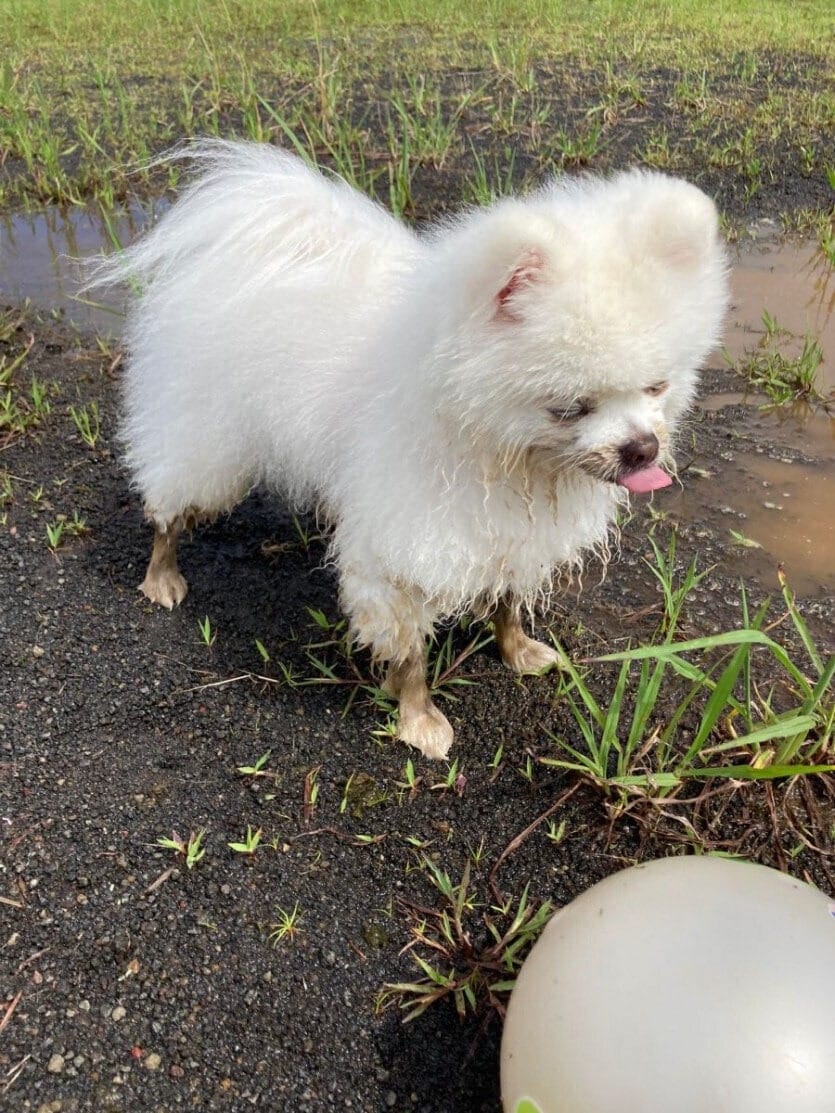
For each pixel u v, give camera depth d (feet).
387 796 1.97
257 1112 1.52
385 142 5.03
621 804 1.90
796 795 1.96
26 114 5.40
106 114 5.25
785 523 2.68
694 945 1.24
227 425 2.04
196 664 2.26
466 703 2.18
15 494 2.77
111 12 7.54
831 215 4.28
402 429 1.67
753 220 4.32
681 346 1.55
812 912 1.29
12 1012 1.62
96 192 4.58
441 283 1.52
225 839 1.89
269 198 1.94
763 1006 1.17
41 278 3.94
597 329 1.44
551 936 1.38
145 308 2.18
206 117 5.31
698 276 1.55
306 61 6.28
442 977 1.65
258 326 1.92
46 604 2.41
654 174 1.80
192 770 2.02
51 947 1.71
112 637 2.32
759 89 5.77
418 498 1.71
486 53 6.43
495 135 5.13
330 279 1.90
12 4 7.66
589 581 2.51
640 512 2.73
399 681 2.09
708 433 3.04
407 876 1.84
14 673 2.22
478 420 1.56
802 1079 1.13
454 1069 1.57
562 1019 1.25
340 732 2.10
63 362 3.39
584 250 1.47
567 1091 1.22
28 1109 1.51
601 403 1.53
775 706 2.14
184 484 2.19
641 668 2.12
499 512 1.71
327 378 1.85
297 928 1.75
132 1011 1.63
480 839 1.90
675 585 2.48
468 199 4.34
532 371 1.47
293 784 2.00
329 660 2.28
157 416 2.15
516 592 2.02
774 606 2.41
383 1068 1.57
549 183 2.10
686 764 1.89
